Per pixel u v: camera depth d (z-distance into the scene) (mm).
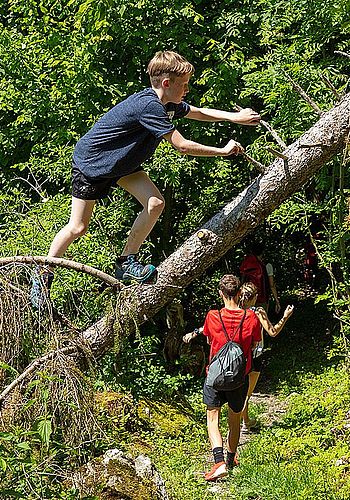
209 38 8930
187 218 11312
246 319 6176
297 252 14367
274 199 4570
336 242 8141
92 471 4535
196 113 4262
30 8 9359
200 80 8602
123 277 4094
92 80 8758
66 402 3602
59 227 7418
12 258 3973
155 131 3746
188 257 4652
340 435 7105
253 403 8781
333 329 11266
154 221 4051
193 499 6109
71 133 8766
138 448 7055
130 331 4707
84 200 4051
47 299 3922
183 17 8914
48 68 9508
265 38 8266
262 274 9781
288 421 7938
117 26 8609
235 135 9352
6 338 3766
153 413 8023
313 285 13914
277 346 11406
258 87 8203
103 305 4238
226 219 4625
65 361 3713
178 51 8883
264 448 7133
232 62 8578
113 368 8133
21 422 3662
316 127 4594
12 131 9516
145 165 8625
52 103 9133
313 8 8062
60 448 3631
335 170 8086
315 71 7770
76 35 8969
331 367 9508
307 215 8484
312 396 8484
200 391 9242
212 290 12469
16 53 9219
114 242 8266
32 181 9914
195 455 7273
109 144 3875
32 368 3719
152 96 3816
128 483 4602
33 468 3332
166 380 8672
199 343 10836
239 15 8844
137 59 8875
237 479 6453
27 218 7559
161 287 4668
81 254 7395
